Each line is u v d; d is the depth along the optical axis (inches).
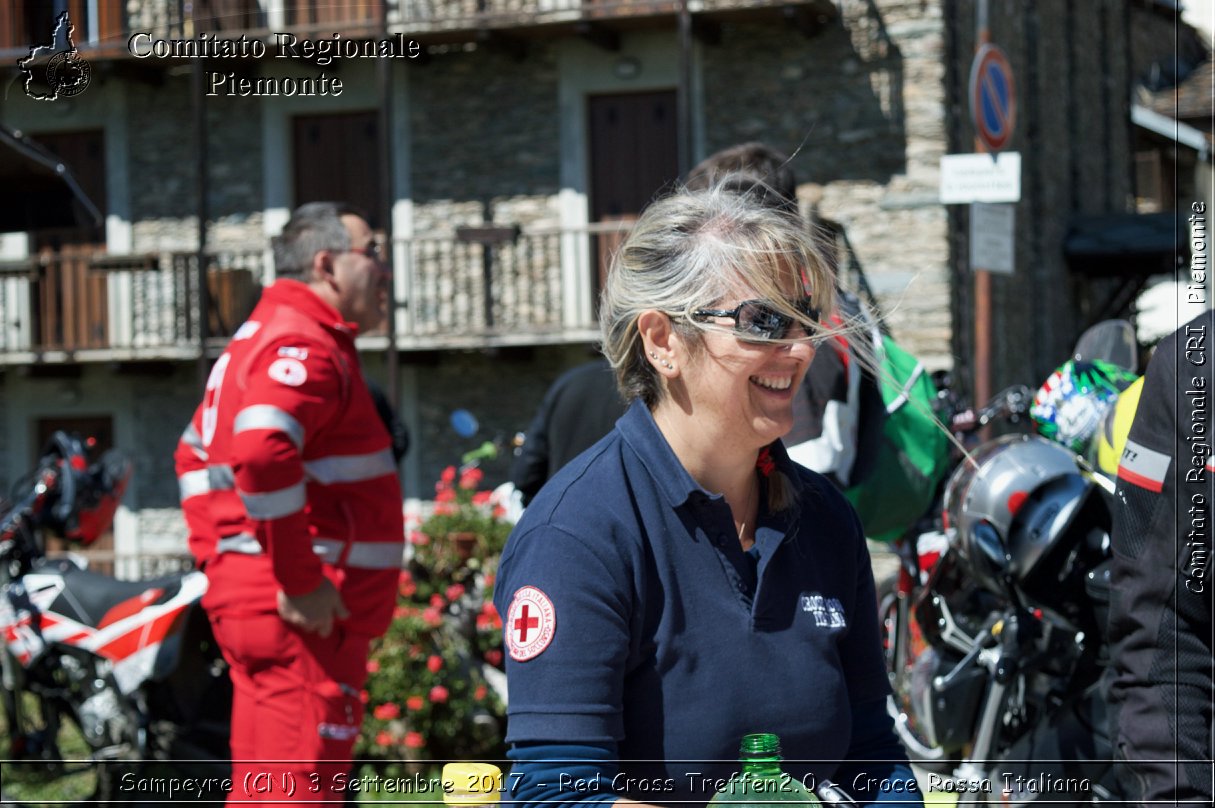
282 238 155.1
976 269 269.9
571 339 550.6
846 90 530.6
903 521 148.8
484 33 550.3
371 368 587.2
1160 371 91.7
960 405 201.8
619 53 558.3
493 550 256.2
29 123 608.1
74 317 633.0
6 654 210.8
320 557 149.9
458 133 575.8
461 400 585.0
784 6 508.4
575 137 562.9
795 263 78.1
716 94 543.8
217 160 596.4
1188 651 89.9
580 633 75.2
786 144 536.7
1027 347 614.2
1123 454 93.9
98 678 201.5
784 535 82.3
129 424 626.8
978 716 144.7
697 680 78.1
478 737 243.8
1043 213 625.9
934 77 520.4
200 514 165.5
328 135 589.9
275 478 141.6
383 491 155.6
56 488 228.2
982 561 135.7
